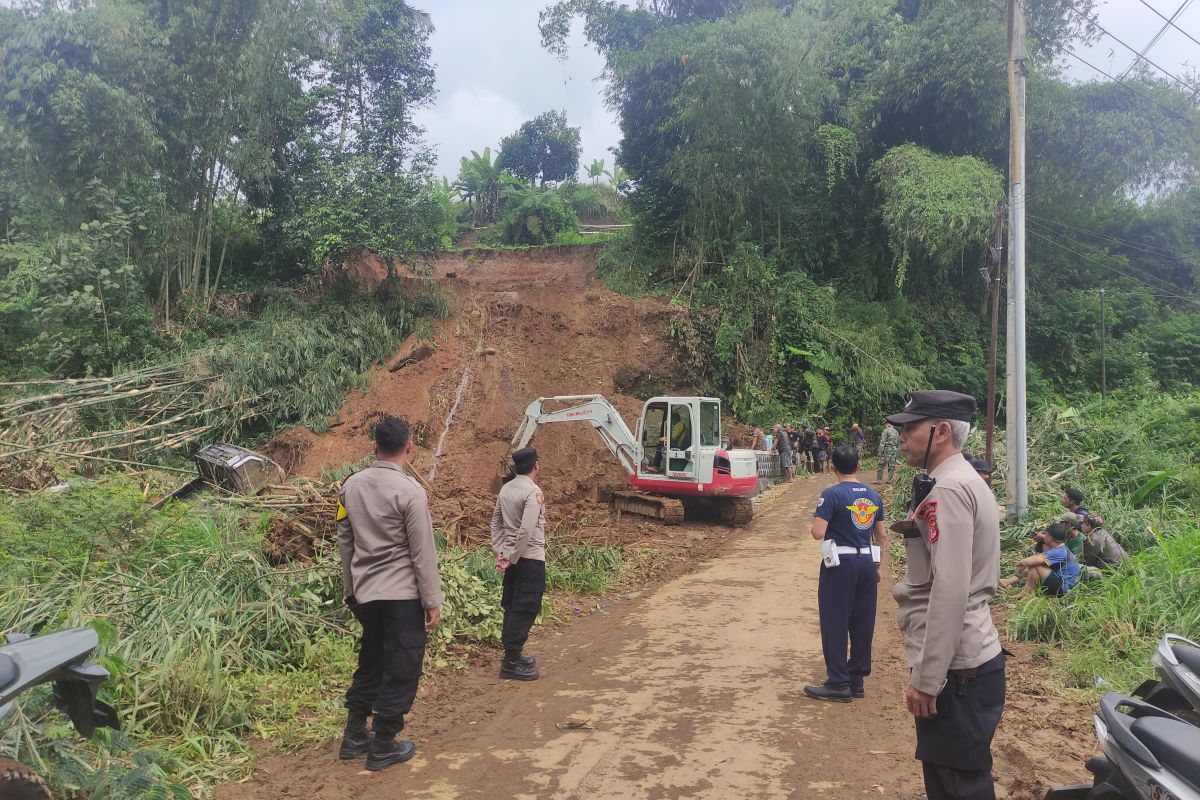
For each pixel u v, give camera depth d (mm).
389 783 4027
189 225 22156
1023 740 4527
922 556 2973
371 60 29359
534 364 22031
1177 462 13281
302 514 8305
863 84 30094
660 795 3811
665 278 28297
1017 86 11234
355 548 4336
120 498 7473
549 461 17656
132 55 19922
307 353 20219
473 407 19672
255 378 19141
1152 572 7199
